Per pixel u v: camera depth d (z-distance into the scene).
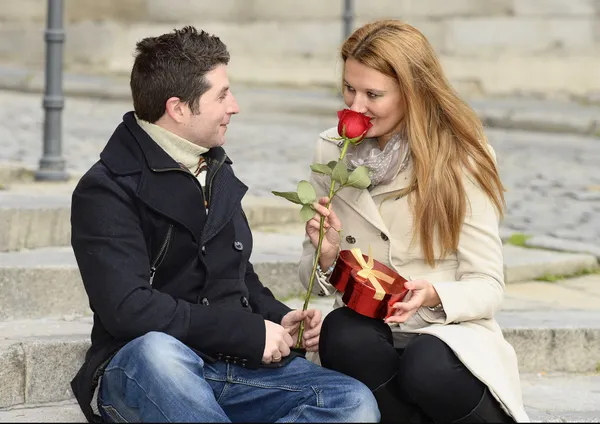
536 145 23.34
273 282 10.34
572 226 14.21
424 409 6.95
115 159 7.04
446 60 31.36
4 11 36.06
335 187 7.68
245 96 29.33
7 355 7.85
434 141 7.31
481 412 6.91
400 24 7.34
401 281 7.25
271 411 7.05
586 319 9.84
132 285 6.75
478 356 6.89
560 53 30.34
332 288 7.63
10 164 14.27
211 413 6.53
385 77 7.23
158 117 7.16
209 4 33.94
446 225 7.29
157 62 7.08
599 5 29.97
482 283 7.25
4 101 26.30
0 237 10.23
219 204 7.26
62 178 14.02
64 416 7.78
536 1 30.45
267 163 18.38
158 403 6.52
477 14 31.06
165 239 7.08
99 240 6.82
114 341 6.91
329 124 25.94
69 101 28.30
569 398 8.68
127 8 34.72
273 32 33.28
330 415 6.79
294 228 12.92
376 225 7.44
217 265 7.24
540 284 11.70
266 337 6.95
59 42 14.09
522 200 16.16
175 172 7.10
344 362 7.09
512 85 30.72
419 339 7.02
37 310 9.22
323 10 32.62
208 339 6.84
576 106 28.67
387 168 7.39
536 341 9.38
